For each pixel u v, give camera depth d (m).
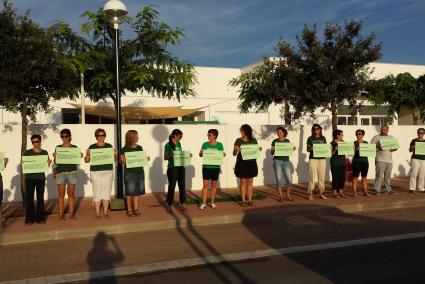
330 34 13.16
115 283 6.10
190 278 6.23
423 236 8.48
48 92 10.48
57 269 6.80
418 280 5.88
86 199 13.02
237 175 11.47
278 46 13.49
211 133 11.00
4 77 9.38
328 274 6.24
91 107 21.62
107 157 9.90
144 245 8.17
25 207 10.43
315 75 13.30
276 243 8.18
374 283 5.79
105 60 14.03
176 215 10.19
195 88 26.84
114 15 10.79
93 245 8.23
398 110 20.78
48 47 9.92
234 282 6.00
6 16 9.46
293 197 12.81
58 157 9.73
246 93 15.09
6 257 7.52
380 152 13.09
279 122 27.19
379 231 9.02
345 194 13.25
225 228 9.57
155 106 25.66
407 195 13.02
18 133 12.77
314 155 12.15
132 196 10.20
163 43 14.30
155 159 14.14
